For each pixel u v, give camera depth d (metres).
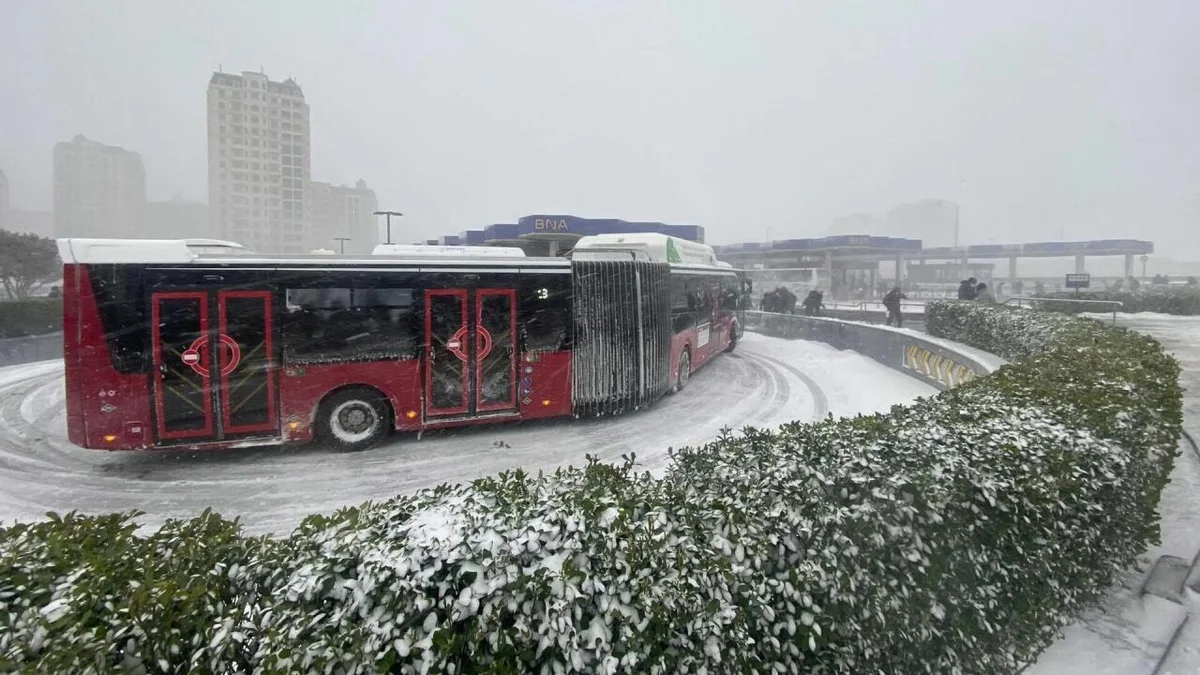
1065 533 4.12
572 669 2.28
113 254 8.42
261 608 2.41
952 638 3.48
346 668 2.09
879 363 18.09
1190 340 20.20
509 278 10.47
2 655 2.08
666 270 12.78
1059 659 4.25
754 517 3.06
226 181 89.56
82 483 8.19
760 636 2.75
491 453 9.56
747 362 19.02
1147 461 5.22
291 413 9.20
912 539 3.30
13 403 12.92
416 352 9.85
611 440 10.30
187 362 8.65
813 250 47.44
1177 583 5.23
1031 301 28.84
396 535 2.63
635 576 2.54
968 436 4.25
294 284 9.16
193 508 7.36
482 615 2.28
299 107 94.06
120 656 2.15
